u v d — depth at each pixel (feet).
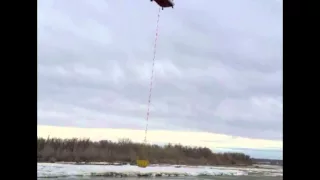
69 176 34.73
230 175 45.70
